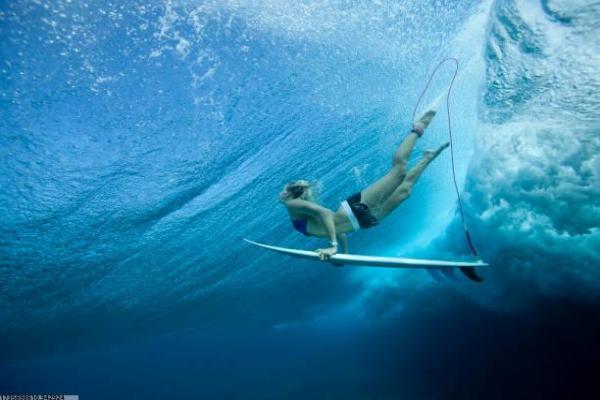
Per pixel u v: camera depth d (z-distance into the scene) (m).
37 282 10.21
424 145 8.91
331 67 6.46
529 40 6.56
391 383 14.35
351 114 7.62
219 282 14.12
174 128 6.30
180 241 10.10
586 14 5.90
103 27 4.55
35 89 4.80
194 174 7.52
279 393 20.08
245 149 7.44
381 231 12.62
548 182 8.73
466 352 12.75
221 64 5.64
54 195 6.72
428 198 11.55
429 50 6.85
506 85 7.47
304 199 3.29
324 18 5.61
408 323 15.30
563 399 9.52
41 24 4.26
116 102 5.44
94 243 8.89
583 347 9.55
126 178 6.97
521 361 10.84
